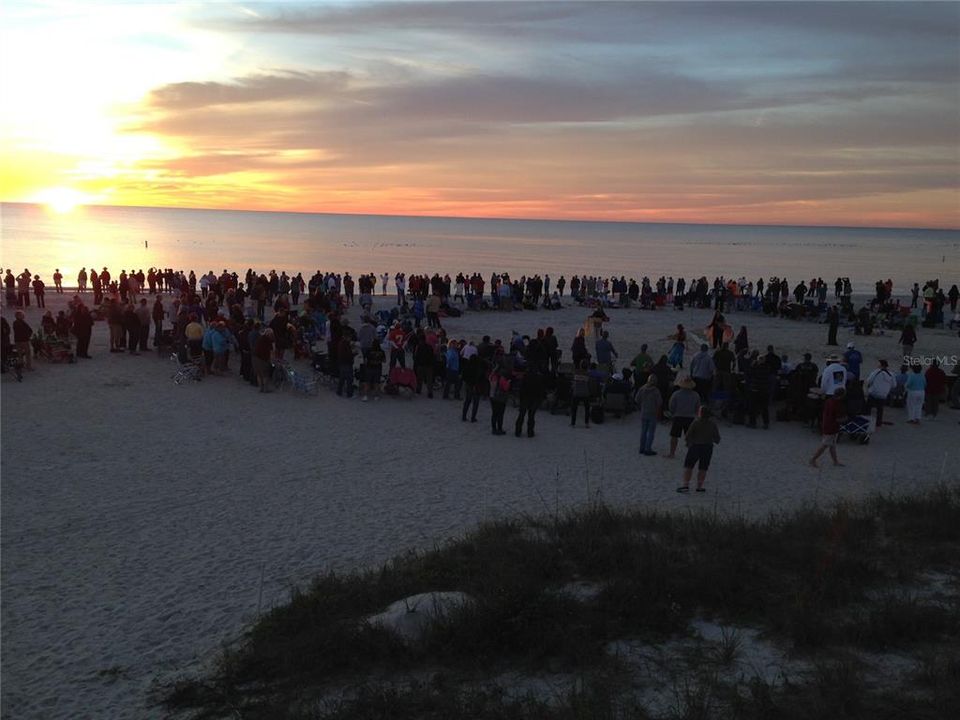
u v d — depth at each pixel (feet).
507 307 128.98
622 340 106.22
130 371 74.79
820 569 31.42
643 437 57.00
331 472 50.55
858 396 62.03
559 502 45.68
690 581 30.17
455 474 50.93
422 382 74.64
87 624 30.27
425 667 25.59
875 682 23.48
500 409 61.21
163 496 44.98
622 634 26.96
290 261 301.84
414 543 38.96
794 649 25.59
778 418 69.41
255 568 35.73
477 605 27.81
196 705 24.44
